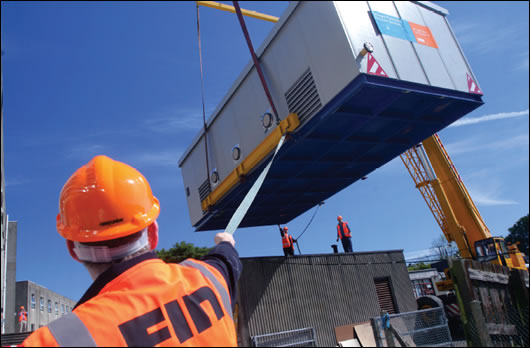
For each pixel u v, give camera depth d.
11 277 17.95
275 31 8.91
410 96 8.52
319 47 7.84
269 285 11.62
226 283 1.10
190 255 26.80
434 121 9.92
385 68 7.55
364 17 7.78
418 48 8.41
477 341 5.56
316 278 12.64
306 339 8.45
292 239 15.09
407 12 8.66
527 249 52.91
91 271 1.03
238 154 10.35
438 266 17.62
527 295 7.08
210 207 11.84
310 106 8.07
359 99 8.10
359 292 13.44
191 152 13.06
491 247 15.31
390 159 11.81
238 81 10.28
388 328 8.34
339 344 11.51
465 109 9.60
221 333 0.93
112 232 1.01
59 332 0.78
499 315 6.40
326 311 12.34
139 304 0.87
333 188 13.81
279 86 8.93
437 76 8.48
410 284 14.92
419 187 19.22
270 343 8.12
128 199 1.08
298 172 11.19
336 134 9.41
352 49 7.20
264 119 9.24
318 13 7.86
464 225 17.81
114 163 1.18
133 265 0.98
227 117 10.95
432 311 9.47
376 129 9.89
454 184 18.12
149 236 1.16
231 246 1.27
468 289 5.77
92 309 0.83
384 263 14.66
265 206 13.95
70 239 1.03
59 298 39.12
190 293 0.95
